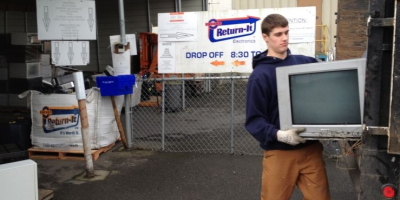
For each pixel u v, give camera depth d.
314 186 2.68
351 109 2.29
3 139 5.58
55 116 5.44
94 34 5.66
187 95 9.95
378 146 2.00
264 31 2.67
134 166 5.16
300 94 2.40
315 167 2.67
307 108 2.39
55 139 5.47
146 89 9.62
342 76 2.29
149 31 12.68
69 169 5.07
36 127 5.55
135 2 12.69
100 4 12.96
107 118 5.68
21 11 12.16
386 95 1.95
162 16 5.45
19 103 8.12
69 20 5.56
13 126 5.59
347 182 4.46
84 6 5.57
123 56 5.69
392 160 1.99
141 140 6.45
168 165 5.18
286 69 2.42
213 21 5.37
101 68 13.23
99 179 4.72
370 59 1.95
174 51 5.50
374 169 2.02
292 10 5.09
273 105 2.64
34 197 3.18
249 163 5.20
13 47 8.06
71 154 5.50
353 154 2.81
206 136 6.72
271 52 2.69
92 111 5.44
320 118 2.37
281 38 2.62
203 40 5.43
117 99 5.90
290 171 2.66
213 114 8.55
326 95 2.33
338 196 4.11
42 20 5.50
